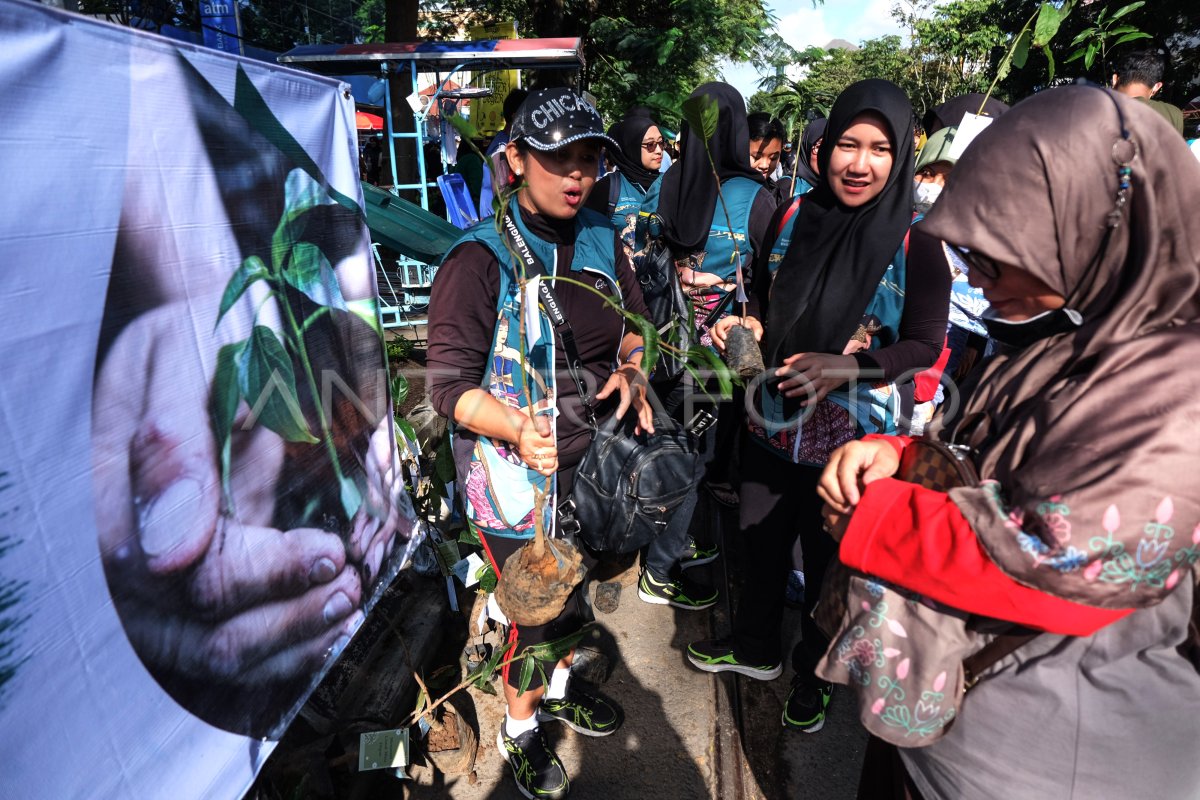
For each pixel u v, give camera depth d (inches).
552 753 85.7
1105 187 35.6
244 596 52.8
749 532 93.0
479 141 348.8
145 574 43.4
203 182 46.9
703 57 457.1
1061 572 33.0
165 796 45.7
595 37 455.5
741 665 102.0
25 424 34.8
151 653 44.3
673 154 194.7
